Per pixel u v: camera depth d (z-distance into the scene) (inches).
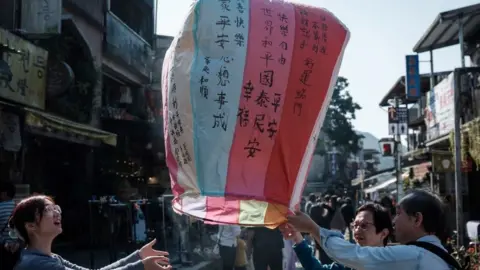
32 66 466.3
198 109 144.3
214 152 143.3
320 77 151.6
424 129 1052.5
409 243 124.6
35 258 135.0
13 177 446.6
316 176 1943.9
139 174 743.7
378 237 164.4
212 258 567.8
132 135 693.9
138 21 828.6
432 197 128.7
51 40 533.6
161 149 727.7
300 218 140.1
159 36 895.7
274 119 144.9
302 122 148.1
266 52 146.9
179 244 532.1
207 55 146.4
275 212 152.3
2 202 284.0
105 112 677.3
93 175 631.2
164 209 553.0
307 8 155.6
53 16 469.7
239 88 144.3
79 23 598.5
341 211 401.1
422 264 118.6
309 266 167.0
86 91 609.9
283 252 394.6
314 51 151.2
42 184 571.2
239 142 143.6
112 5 738.2
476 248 385.1
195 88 144.7
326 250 131.2
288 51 148.3
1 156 450.9
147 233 547.5
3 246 255.1
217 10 148.3
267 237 378.3
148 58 815.1
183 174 147.8
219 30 146.6
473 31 736.3
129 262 154.8
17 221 140.0
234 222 153.5
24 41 450.6
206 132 143.6
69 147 604.4
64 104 558.9
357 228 165.9
